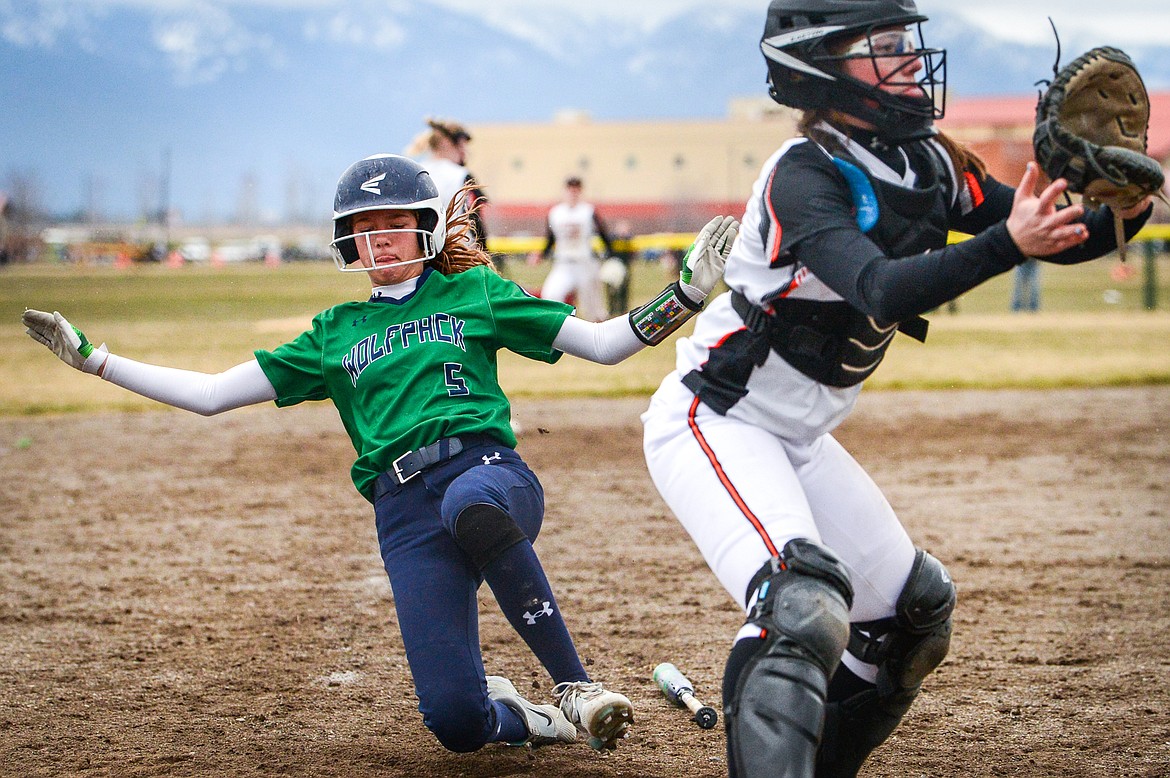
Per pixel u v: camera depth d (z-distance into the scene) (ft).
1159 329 148.15
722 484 23.94
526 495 30.25
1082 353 123.65
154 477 70.79
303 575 50.39
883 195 22.94
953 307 183.73
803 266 23.03
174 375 31.24
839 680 26.12
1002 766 30.68
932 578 25.43
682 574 50.08
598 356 30.04
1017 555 52.31
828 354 24.02
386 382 30.55
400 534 30.07
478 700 29.01
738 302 24.73
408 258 31.24
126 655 40.27
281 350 31.60
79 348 30.66
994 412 90.63
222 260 622.95
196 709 35.29
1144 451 75.87
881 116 23.31
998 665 38.70
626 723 28.02
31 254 633.61
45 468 73.31
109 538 56.54
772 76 24.45
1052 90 22.76
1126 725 33.50
